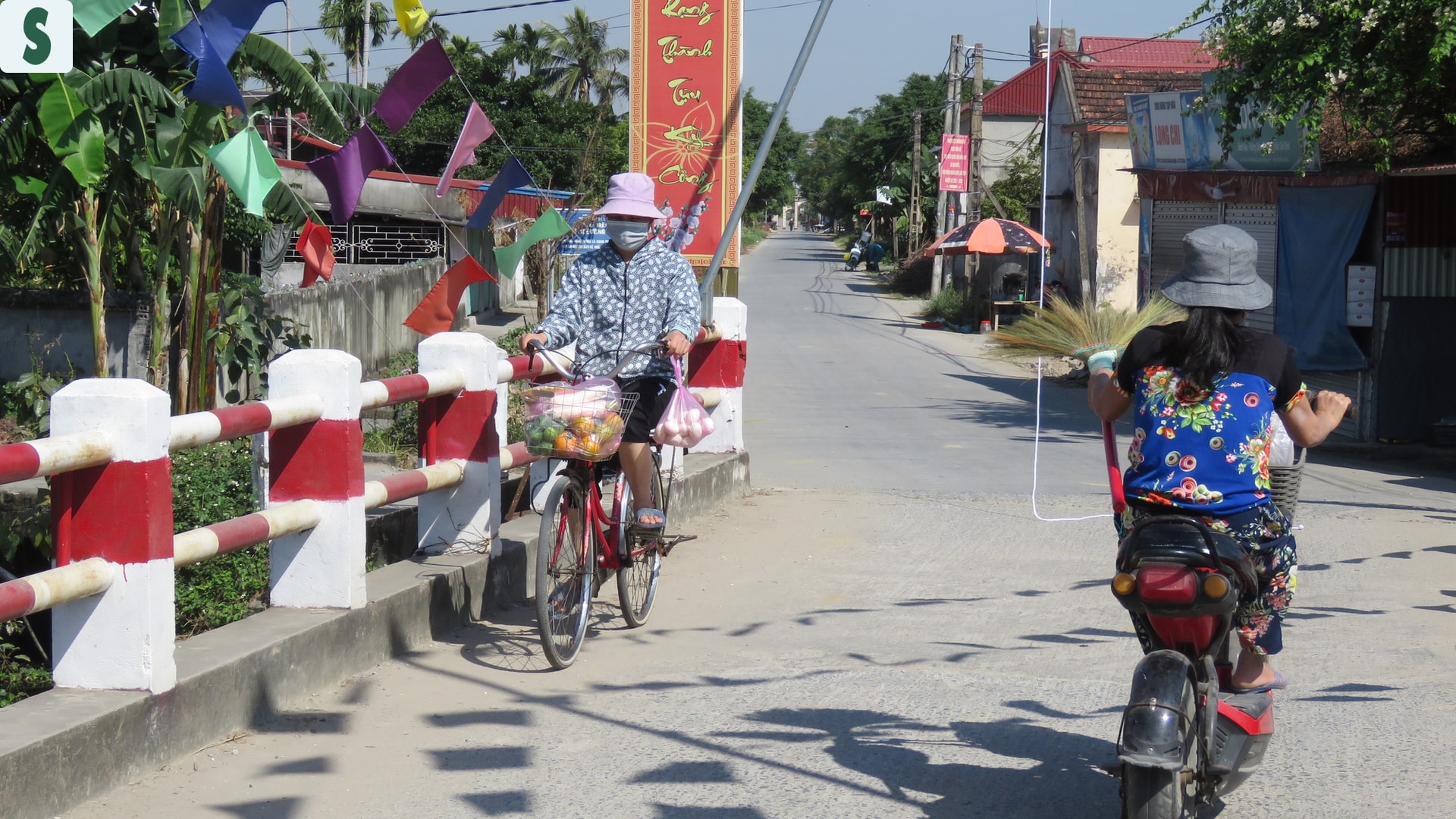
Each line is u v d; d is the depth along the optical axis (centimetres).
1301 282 1446
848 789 373
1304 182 1441
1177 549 298
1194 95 1747
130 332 1185
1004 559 698
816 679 480
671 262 516
